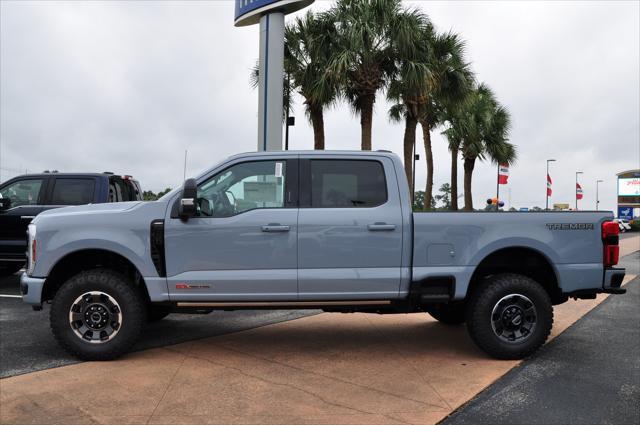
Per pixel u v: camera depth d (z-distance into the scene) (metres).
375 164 5.32
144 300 5.41
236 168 5.27
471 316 5.24
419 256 5.17
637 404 4.10
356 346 5.75
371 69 16.83
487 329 5.17
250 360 5.17
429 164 27.39
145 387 4.36
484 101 27.25
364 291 5.13
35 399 4.08
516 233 5.24
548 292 5.66
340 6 16.67
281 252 5.09
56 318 5.02
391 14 16.17
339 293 5.12
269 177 5.26
